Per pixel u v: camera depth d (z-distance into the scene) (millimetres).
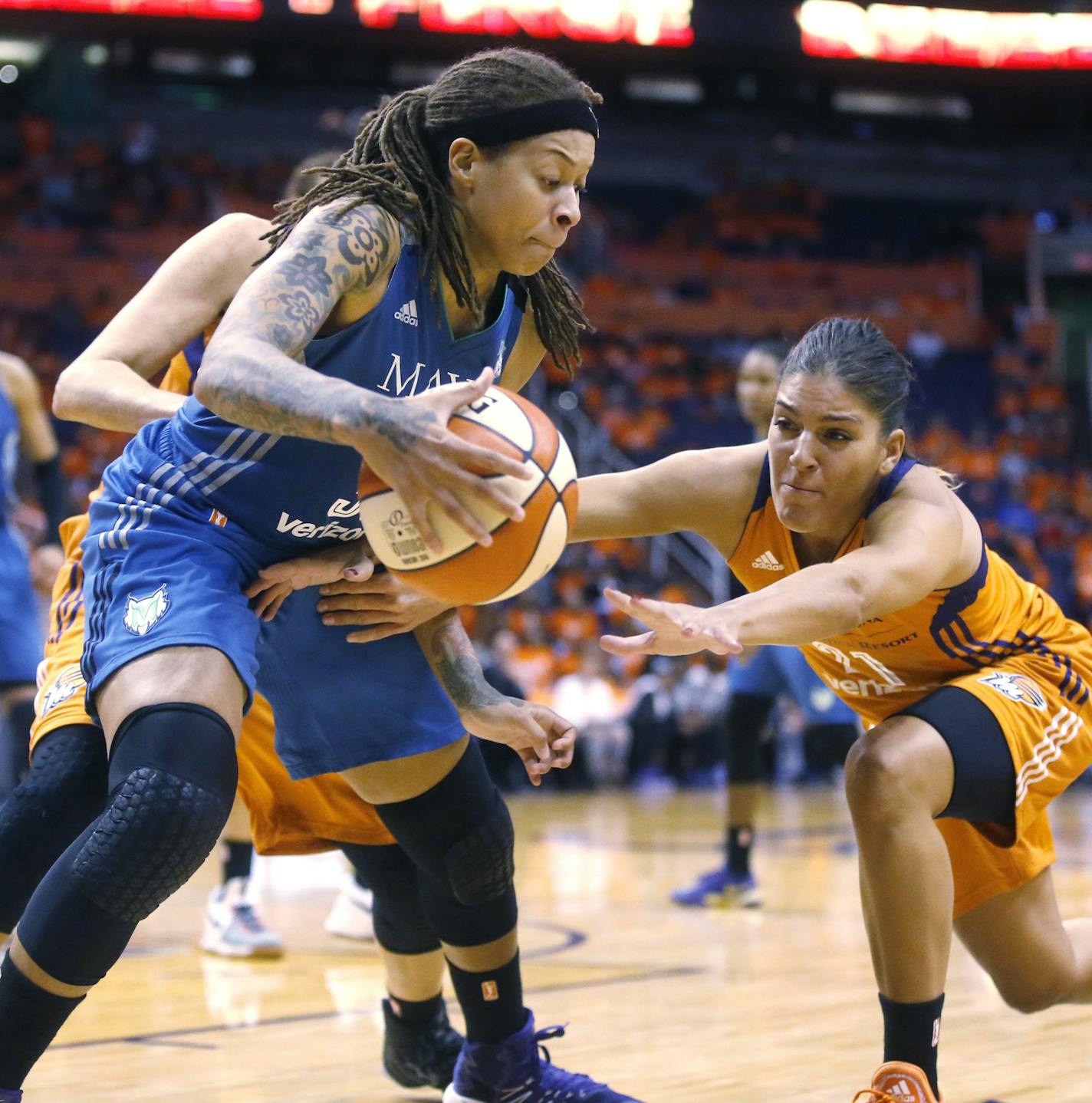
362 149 2697
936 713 2996
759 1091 3377
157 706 2461
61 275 22062
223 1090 3422
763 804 13438
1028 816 3133
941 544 2846
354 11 23031
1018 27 25578
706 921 6320
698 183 27578
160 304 2982
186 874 2412
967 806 2990
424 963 3352
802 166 28078
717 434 21953
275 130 25641
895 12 25172
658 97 27391
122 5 22141
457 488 2230
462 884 2979
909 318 25625
